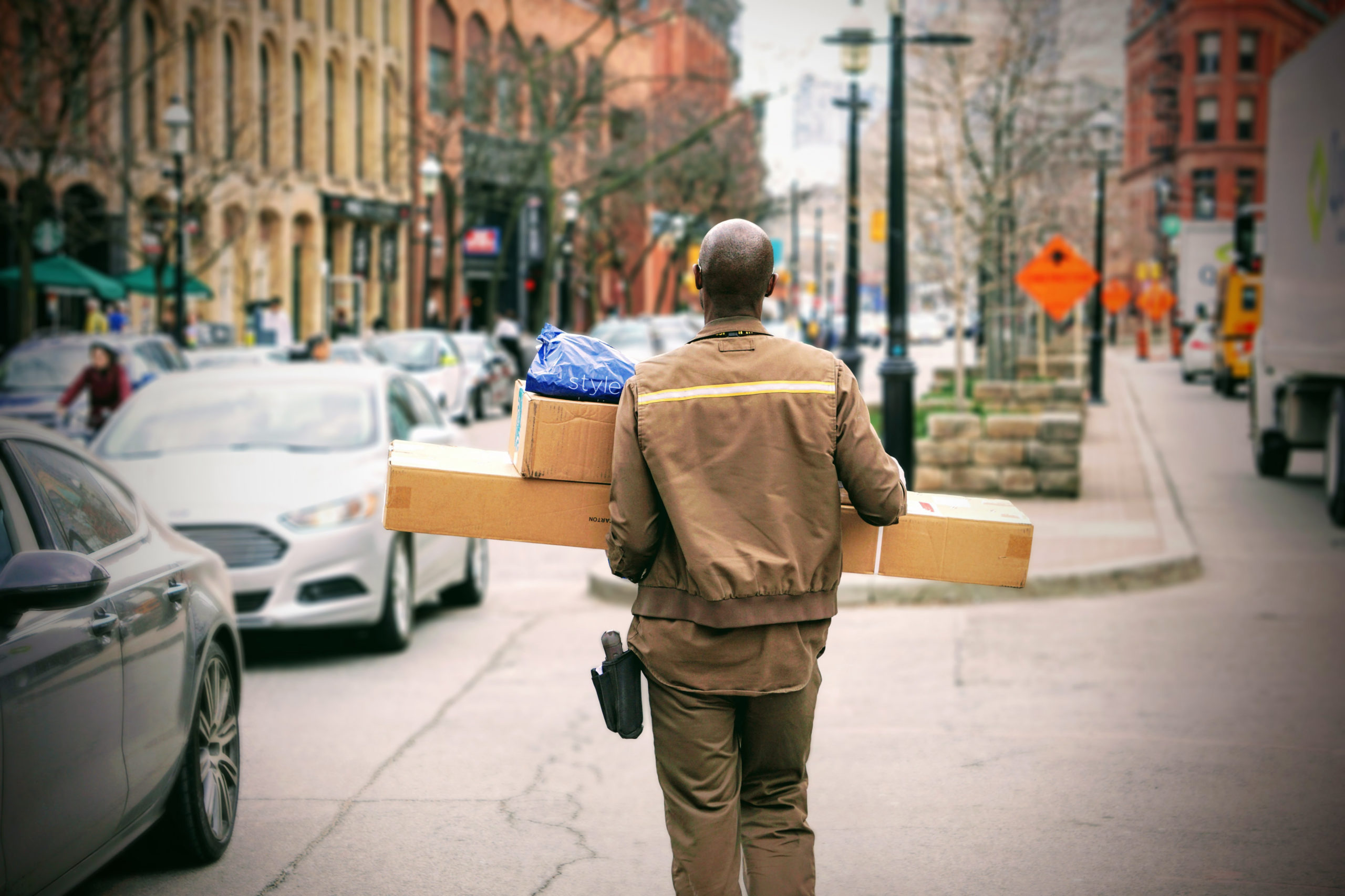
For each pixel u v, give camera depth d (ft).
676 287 215.51
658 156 143.84
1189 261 149.59
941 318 289.74
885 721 23.27
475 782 20.03
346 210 160.25
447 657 29.48
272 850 16.92
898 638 30.27
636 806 18.85
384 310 174.50
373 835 17.54
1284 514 50.67
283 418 32.30
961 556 12.77
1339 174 46.24
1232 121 278.46
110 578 13.94
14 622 11.75
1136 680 26.07
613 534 11.49
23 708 11.28
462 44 188.34
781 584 11.26
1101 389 103.24
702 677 11.43
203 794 16.14
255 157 138.41
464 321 155.43
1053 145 80.12
